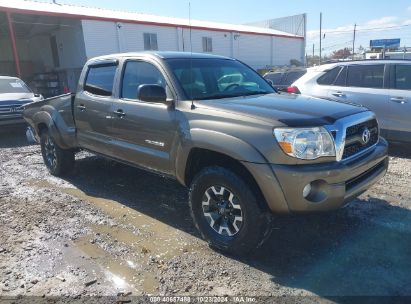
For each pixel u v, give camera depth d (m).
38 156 7.93
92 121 5.02
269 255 3.49
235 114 3.37
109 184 5.70
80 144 5.42
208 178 3.47
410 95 6.45
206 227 3.61
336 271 3.22
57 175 6.17
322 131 3.15
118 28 25.48
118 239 3.90
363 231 3.90
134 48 26.59
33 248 3.77
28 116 6.53
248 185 3.28
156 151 4.08
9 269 3.39
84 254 3.62
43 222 4.38
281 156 3.06
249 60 36.84
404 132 6.59
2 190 5.58
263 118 3.22
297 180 3.03
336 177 3.12
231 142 3.25
